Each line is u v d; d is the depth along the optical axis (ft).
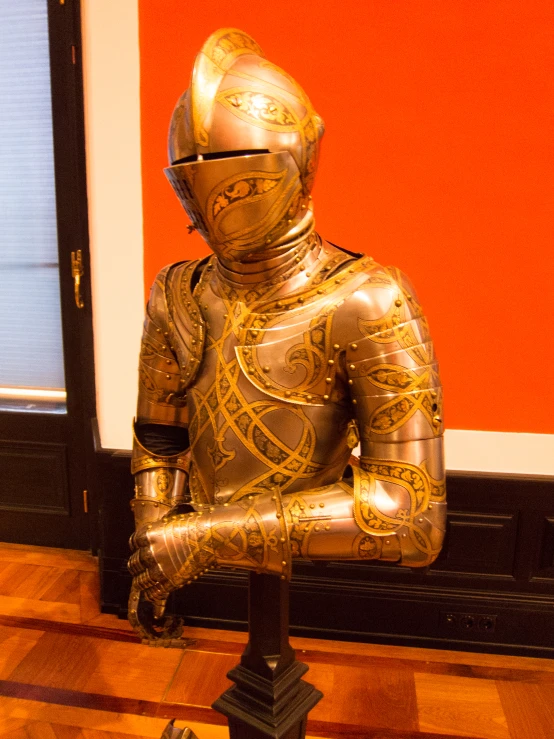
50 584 8.17
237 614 7.30
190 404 3.49
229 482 3.28
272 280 3.21
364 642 7.14
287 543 3.01
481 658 6.88
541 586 6.77
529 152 5.99
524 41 5.79
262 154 2.82
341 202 6.35
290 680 4.05
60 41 7.35
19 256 8.41
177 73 6.43
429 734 5.74
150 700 6.15
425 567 3.30
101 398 7.75
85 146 7.47
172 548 3.08
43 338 8.64
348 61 6.06
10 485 8.98
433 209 6.24
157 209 6.81
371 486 3.06
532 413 6.53
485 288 6.33
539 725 5.88
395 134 6.14
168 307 3.71
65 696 6.17
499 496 6.61
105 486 7.27
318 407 3.19
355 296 3.06
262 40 6.16
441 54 5.92
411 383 3.04
